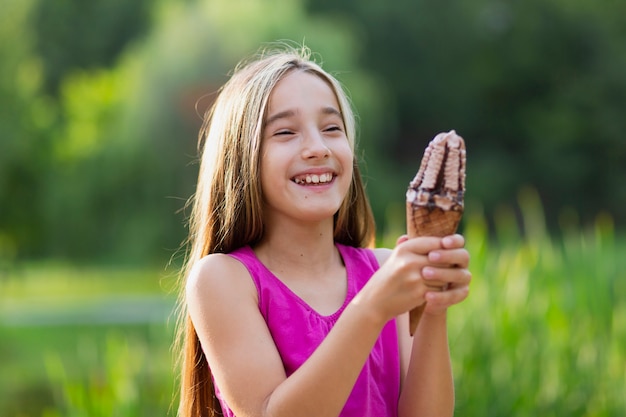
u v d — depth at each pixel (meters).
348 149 1.90
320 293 1.90
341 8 32.16
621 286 4.73
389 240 4.66
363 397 1.83
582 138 30.48
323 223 1.95
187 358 2.02
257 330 1.79
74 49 31.73
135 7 31.69
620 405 3.99
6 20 21.91
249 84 1.92
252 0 24.50
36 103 24.50
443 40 32.34
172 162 23.12
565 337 4.19
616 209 30.12
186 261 2.25
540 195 30.44
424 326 1.81
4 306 18.70
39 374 11.48
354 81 25.39
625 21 31.42
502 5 31.97
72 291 21.45
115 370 3.64
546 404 3.99
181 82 22.97
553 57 31.42
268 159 1.86
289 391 1.63
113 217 23.59
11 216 24.45
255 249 1.95
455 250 1.53
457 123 32.97
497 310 4.19
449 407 1.82
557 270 4.64
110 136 24.56
